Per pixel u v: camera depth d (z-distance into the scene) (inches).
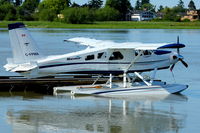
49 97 1475.1
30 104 1371.8
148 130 1129.4
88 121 1195.3
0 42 3676.2
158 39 4256.9
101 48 1489.9
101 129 1127.6
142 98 1483.8
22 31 1425.9
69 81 1620.3
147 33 5497.1
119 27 7293.3
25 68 1397.6
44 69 1439.5
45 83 1585.9
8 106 1339.8
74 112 1285.7
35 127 1133.1
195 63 2432.3
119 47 1449.3
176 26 7726.4
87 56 1480.1
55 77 1764.3
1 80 1556.3
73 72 1475.1
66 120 1202.0
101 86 1571.1
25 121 1184.8
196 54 2925.7
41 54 1459.2
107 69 1505.9
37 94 1519.4
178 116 1263.5
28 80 1581.0
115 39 4121.6
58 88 1550.2
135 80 1705.2
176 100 1462.8
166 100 1461.6
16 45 1424.7
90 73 1498.5
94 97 1488.7
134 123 1184.8
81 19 7854.3
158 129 1139.9
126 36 4687.5
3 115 1237.7
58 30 5984.3
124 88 1525.6
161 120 1220.5
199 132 1120.2
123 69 1523.1
